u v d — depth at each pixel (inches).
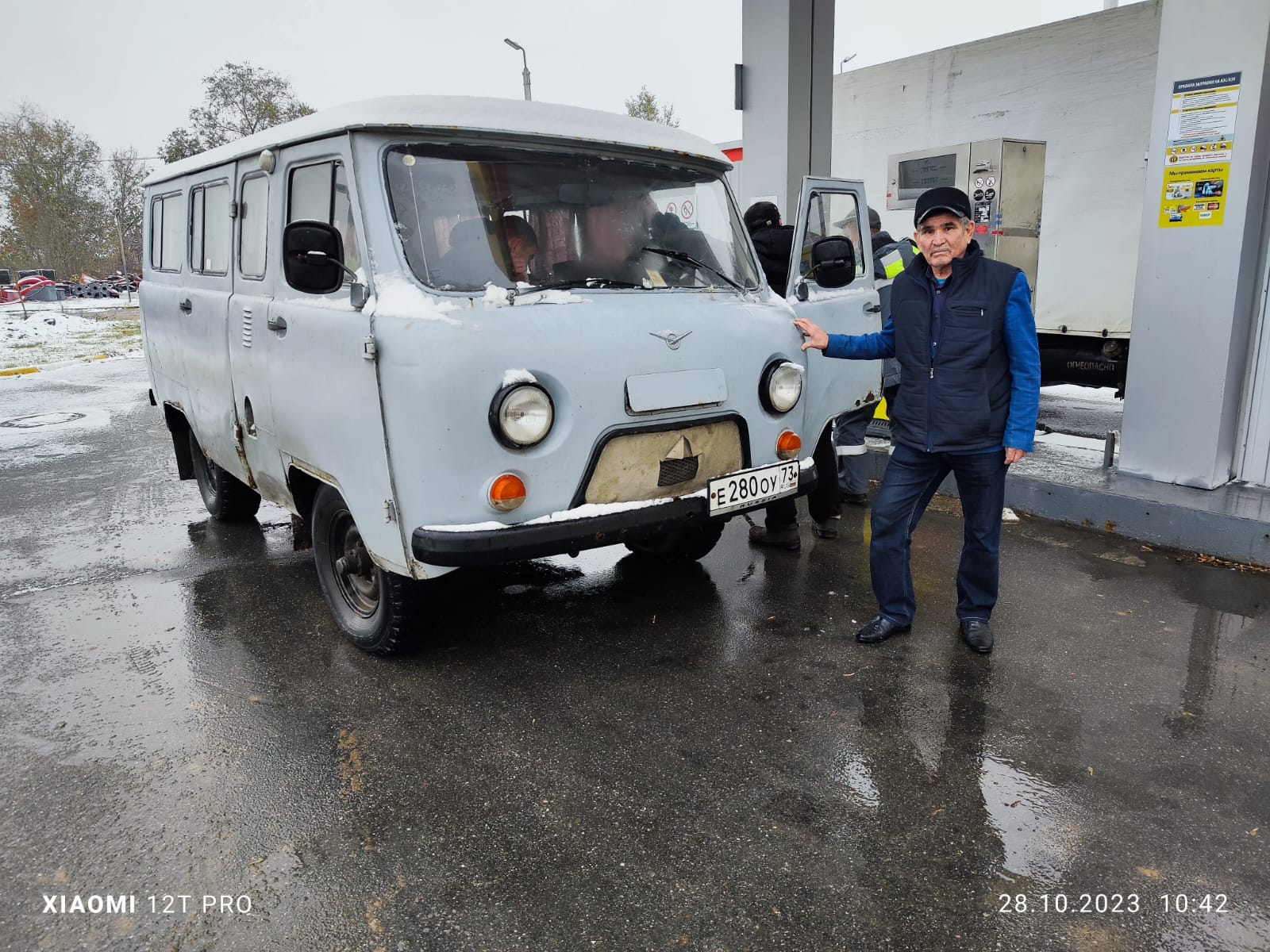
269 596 185.6
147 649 160.6
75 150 2165.4
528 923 91.5
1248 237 194.5
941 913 92.0
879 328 203.9
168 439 360.2
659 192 154.4
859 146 357.4
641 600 178.5
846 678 143.6
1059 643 154.3
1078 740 123.8
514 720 132.7
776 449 154.3
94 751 126.0
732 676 145.3
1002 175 282.0
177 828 108.2
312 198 142.4
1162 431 214.2
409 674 148.0
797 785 115.0
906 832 105.0
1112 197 283.0
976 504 146.7
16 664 155.6
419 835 106.0
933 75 325.4
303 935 90.4
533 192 139.5
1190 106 196.4
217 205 182.5
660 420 136.2
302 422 146.6
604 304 136.2
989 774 116.3
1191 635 156.0
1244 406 210.4
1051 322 304.3
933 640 156.6
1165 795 111.0
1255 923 90.0
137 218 2284.7
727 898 94.7
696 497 142.2
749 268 166.1
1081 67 284.0
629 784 115.8
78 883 98.8
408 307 122.6
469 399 119.8
